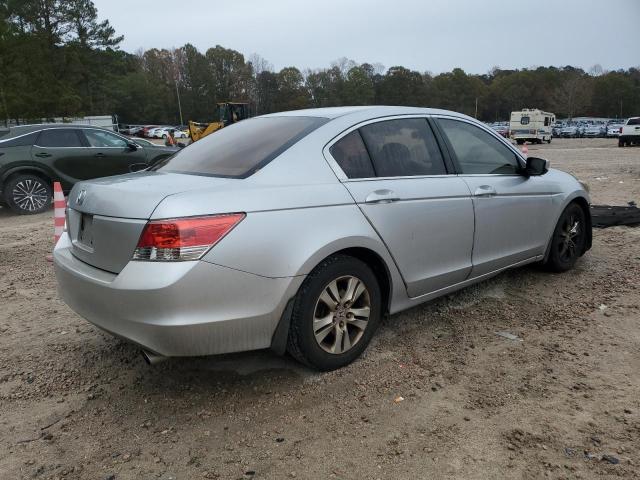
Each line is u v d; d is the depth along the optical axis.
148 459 2.60
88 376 3.45
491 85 131.75
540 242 4.75
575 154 24.89
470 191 3.97
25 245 7.25
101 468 2.55
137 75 96.50
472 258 4.05
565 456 2.53
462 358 3.52
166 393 3.20
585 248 5.46
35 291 5.23
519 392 3.09
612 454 2.54
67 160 10.10
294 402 3.04
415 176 3.70
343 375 3.31
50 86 41.00
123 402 3.12
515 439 2.66
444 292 3.97
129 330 2.78
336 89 110.62
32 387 3.33
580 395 3.04
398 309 3.64
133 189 2.93
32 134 9.90
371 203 3.33
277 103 108.69
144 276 2.67
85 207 3.10
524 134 44.91
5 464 2.60
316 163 3.26
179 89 106.06
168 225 2.66
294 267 2.94
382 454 2.58
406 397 3.06
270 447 2.66
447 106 121.88
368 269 3.37
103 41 68.19
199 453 2.63
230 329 2.80
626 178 13.12
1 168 9.57
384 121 3.71
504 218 4.26
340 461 2.54
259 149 3.34
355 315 3.36
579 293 4.67
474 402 3.00
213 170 3.29
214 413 2.96
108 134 10.71
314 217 3.06
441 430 2.75
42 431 2.87
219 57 106.88
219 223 2.74
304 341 3.10
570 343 3.71
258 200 2.90
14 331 4.21
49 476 2.51
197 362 3.53
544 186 4.71
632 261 5.57
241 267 2.79
